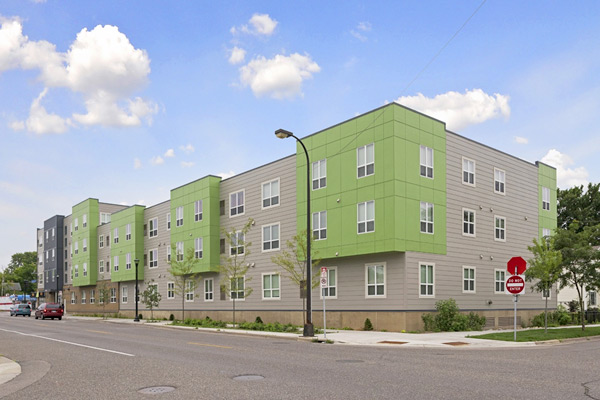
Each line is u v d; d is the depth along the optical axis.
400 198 27.22
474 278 31.27
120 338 23.88
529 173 37.19
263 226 37.25
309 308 23.44
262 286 36.88
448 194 30.22
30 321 46.06
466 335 23.83
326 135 31.33
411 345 19.64
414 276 27.41
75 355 16.78
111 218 60.78
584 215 58.06
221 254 41.75
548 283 25.30
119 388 10.45
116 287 60.44
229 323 37.50
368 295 28.70
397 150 27.39
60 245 80.06
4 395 10.04
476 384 10.38
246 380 11.02
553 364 13.59
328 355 15.87
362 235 28.34
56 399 9.51
